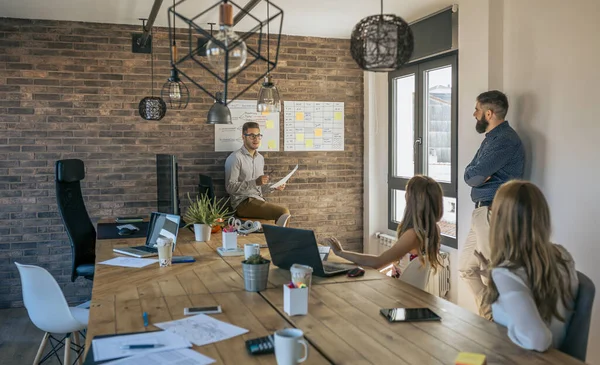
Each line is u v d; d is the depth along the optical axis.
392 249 2.95
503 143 3.88
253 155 5.68
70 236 4.05
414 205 2.94
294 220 6.18
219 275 2.83
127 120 5.56
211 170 5.82
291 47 6.05
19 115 5.29
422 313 2.11
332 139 6.25
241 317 2.10
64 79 5.38
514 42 4.18
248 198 5.56
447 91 5.12
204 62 5.74
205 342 1.80
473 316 2.11
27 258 5.37
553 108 3.82
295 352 1.54
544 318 1.86
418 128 5.52
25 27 5.26
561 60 3.75
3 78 5.23
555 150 3.81
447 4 4.90
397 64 1.96
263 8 4.93
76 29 5.39
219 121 4.19
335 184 6.29
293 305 2.12
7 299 5.34
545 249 1.88
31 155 5.33
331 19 5.38
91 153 5.48
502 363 1.65
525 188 1.94
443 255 4.99
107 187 5.54
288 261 2.88
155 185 5.66
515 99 4.18
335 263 3.01
